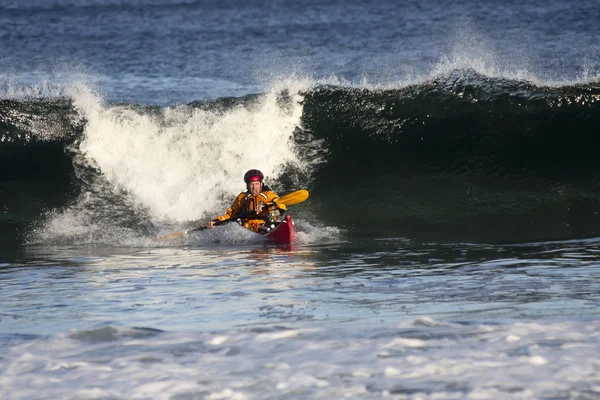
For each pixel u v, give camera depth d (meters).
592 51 107.12
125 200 53.59
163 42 142.75
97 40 149.25
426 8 186.00
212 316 23.12
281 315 22.91
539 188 51.62
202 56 121.00
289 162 55.28
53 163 55.22
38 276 32.81
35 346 18.53
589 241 38.88
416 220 48.28
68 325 22.52
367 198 52.22
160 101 79.31
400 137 55.12
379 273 30.88
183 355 17.25
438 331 18.56
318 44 132.75
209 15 193.75
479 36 132.50
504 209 49.22
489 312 22.27
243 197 45.50
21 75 101.38
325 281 29.27
